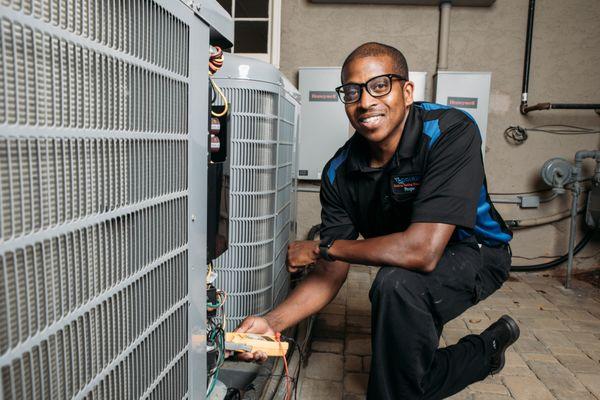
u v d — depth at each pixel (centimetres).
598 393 154
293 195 228
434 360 127
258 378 145
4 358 41
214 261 158
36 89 43
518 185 322
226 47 103
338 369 166
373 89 120
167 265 73
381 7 315
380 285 118
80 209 51
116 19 56
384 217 142
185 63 76
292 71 327
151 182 66
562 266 323
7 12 39
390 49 123
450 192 120
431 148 126
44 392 47
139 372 66
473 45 314
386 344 119
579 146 315
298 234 338
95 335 55
